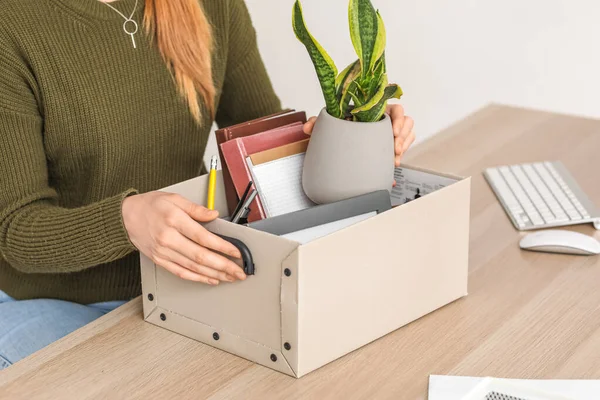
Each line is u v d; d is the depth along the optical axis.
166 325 1.09
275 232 1.03
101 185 1.45
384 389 0.96
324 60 1.07
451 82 3.32
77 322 1.40
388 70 3.42
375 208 1.12
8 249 1.22
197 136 1.54
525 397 0.94
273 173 1.19
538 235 1.32
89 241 1.11
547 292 1.19
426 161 1.69
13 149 1.27
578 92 3.12
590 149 1.75
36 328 1.37
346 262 0.98
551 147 1.76
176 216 0.99
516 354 1.03
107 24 1.39
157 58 1.44
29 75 1.31
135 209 1.05
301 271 0.93
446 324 1.10
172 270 1.02
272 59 3.61
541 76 3.16
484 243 1.34
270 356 0.99
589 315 1.12
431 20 3.26
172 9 1.40
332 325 0.99
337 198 1.12
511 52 3.17
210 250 1.00
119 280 1.49
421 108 3.42
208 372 0.99
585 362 1.01
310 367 0.99
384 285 1.04
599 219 1.39
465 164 1.67
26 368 1.00
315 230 1.06
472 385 0.95
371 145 1.10
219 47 1.58
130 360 1.02
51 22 1.34
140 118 1.44
